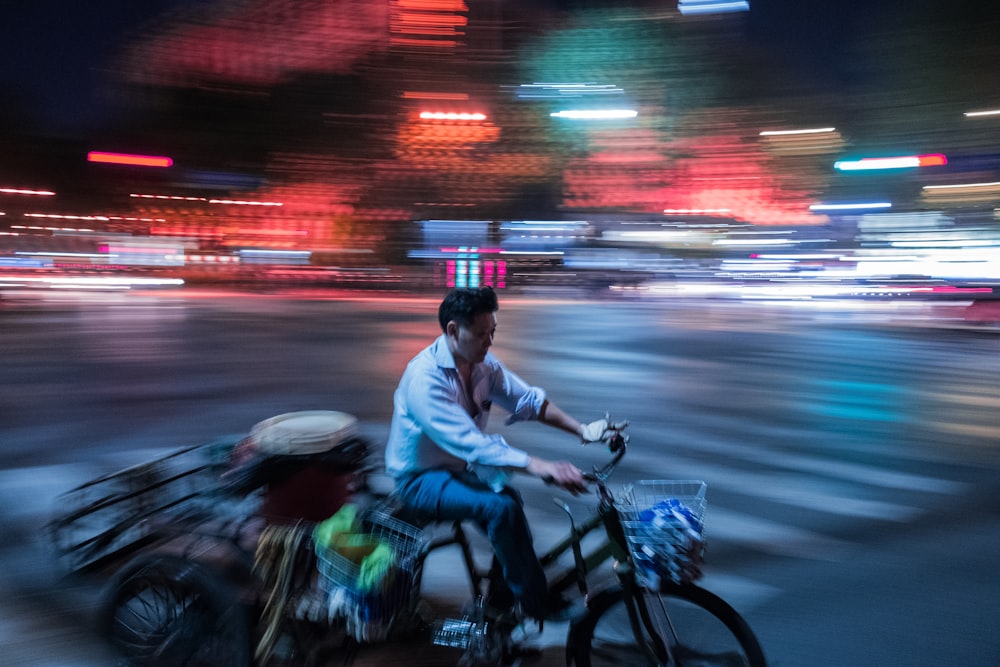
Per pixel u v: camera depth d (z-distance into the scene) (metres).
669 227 38.44
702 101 39.75
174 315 22.34
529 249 37.41
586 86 40.25
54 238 41.81
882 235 32.50
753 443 7.86
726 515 5.78
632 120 39.72
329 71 40.53
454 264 36.94
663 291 34.22
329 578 3.25
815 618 4.23
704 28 39.41
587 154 40.12
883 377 11.99
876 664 3.80
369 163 40.16
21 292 34.16
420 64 40.22
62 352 14.06
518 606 3.32
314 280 37.69
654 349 15.16
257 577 3.36
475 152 39.94
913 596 4.48
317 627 3.33
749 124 38.53
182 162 42.09
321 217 39.50
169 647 3.51
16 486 6.26
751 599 4.44
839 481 6.62
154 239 40.59
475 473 3.38
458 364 3.36
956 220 30.50
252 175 41.16
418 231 38.62
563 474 3.12
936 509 5.93
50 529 3.84
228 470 3.60
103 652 3.77
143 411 9.02
